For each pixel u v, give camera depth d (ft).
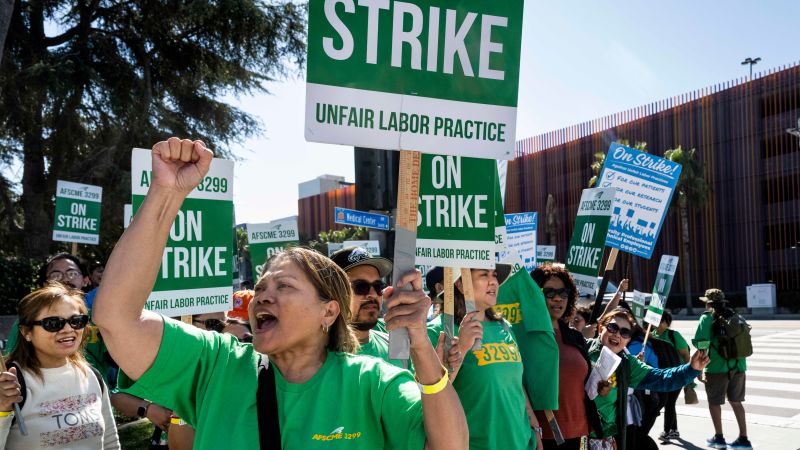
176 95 69.10
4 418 9.75
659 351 23.79
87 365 11.61
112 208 59.16
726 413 31.32
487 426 10.76
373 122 6.88
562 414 14.05
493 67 7.36
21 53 60.80
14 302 50.37
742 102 135.64
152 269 5.82
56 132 60.85
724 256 136.77
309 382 6.35
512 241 22.75
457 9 7.27
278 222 26.43
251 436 6.07
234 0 59.52
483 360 11.08
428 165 9.11
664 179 21.21
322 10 6.83
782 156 129.08
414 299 5.96
